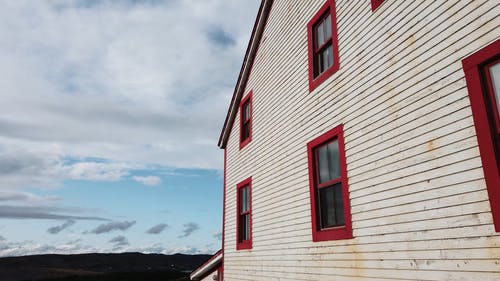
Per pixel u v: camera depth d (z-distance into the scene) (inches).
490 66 200.1
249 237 470.9
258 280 421.4
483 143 194.7
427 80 235.5
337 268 292.4
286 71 425.1
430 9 241.0
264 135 458.9
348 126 303.0
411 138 241.4
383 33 279.3
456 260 202.2
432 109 229.3
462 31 216.5
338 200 310.0
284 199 388.8
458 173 207.6
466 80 208.8
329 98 334.3
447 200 211.8
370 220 265.9
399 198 244.2
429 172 225.5
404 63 255.6
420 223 226.5
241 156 526.3
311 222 335.0
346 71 315.6
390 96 263.7
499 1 198.2
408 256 231.6
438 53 230.5
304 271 335.6
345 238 287.7
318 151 345.4
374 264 256.8
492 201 186.4
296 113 389.1
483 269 187.9
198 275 683.4
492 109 195.3
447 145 216.2
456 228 204.5
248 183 486.9
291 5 435.5
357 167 286.2
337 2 343.3
